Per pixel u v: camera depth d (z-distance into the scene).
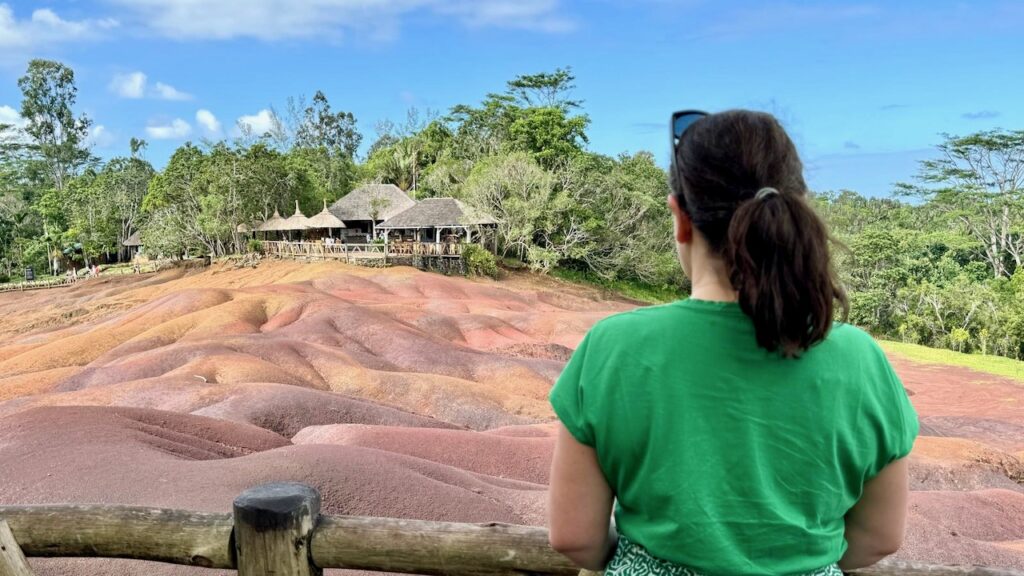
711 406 1.43
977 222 56.38
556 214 46.56
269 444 10.30
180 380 15.23
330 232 52.59
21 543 2.64
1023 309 38.06
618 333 1.50
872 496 1.59
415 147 71.31
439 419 16.36
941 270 49.41
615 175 49.41
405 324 25.14
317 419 13.06
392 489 6.80
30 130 93.44
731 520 1.43
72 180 76.50
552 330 28.64
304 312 25.23
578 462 1.54
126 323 25.53
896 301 44.69
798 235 1.32
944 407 23.33
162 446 8.23
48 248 70.56
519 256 48.16
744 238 1.34
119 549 2.57
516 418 16.25
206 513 2.56
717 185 1.42
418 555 2.31
